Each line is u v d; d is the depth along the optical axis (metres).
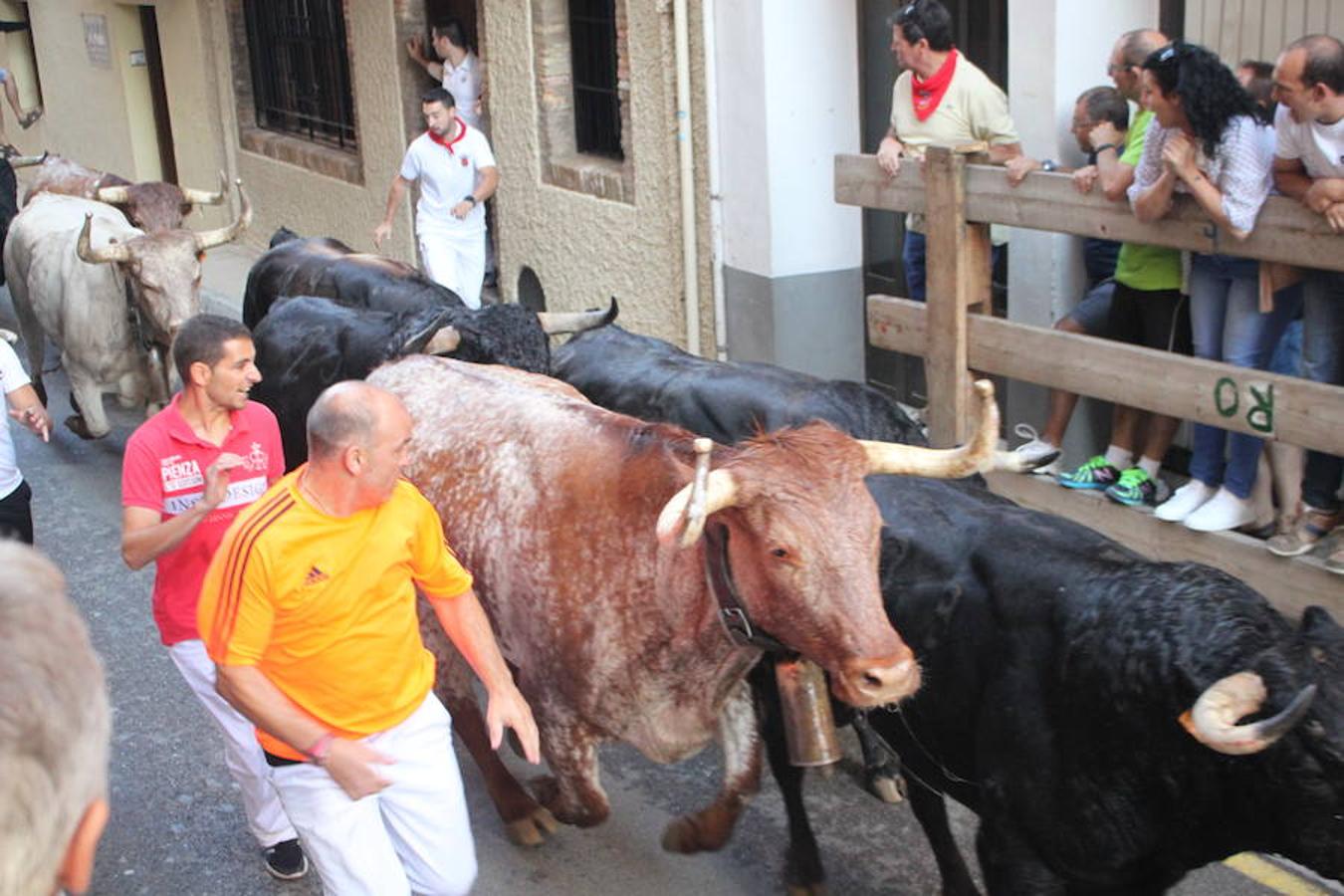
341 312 6.81
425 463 4.95
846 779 5.67
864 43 8.88
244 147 15.85
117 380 9.62
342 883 4.02
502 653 4.76
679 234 9.62
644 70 9.55
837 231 9.02
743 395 5.51
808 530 3.64
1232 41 7.07
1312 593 5.88
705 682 4.28
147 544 4.52
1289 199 5.55
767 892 5.01
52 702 1.51
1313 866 3.37
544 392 4.90
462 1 12.16
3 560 1.58
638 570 4.25
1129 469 6.68
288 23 14.70
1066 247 7.39
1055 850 3.85
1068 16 7.17
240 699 3.81
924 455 3.92
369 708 3.96
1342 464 6.05
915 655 4.14
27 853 1.47
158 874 5.28
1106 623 3.67
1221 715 3.22
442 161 10.21
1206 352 6.25
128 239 9.14
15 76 21.03
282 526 3.78
